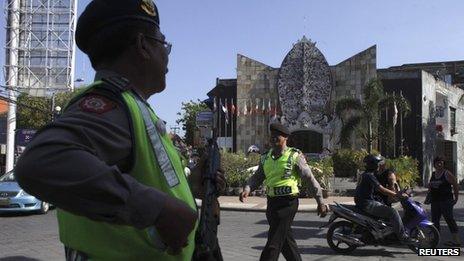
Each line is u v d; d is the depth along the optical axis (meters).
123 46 1.59
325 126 42.50
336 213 9.32
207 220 1.84
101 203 1.23
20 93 37.31
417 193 29.12
